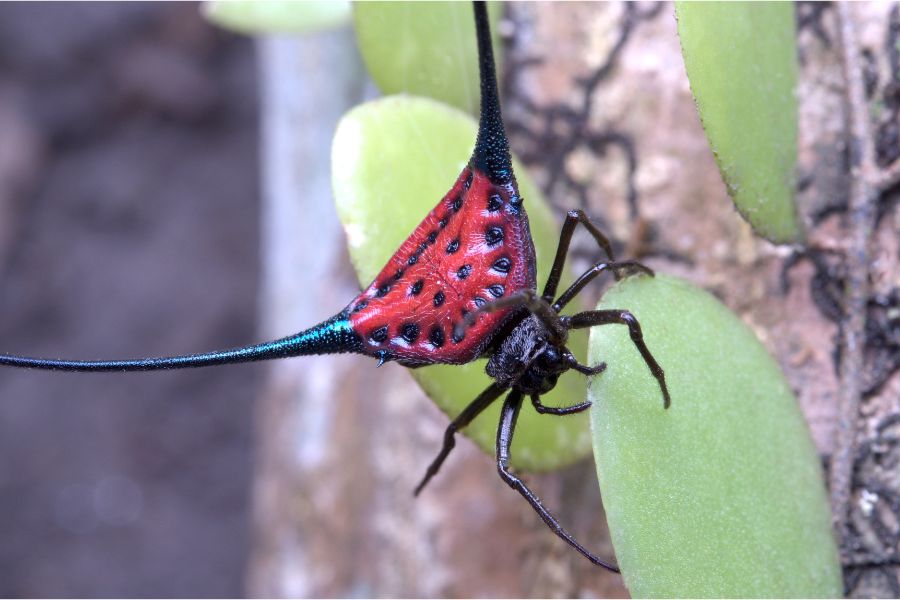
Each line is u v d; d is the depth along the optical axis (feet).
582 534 0.33
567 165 0.35
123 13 0.79
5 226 0.75
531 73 0.35
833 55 0.32
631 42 0.34
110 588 0.65
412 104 0.29
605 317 0.27
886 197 0.31
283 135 0.47
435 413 0.36
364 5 0.29
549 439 0.30
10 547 0.66
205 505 0.68
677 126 0.34
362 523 0.39
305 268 0.44
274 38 0.47
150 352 0.72
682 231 0.33
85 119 0.79
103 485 0.69
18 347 0.72
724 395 0.28
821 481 0.29
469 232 0.27
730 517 0.27
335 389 0.40
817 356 0.32
